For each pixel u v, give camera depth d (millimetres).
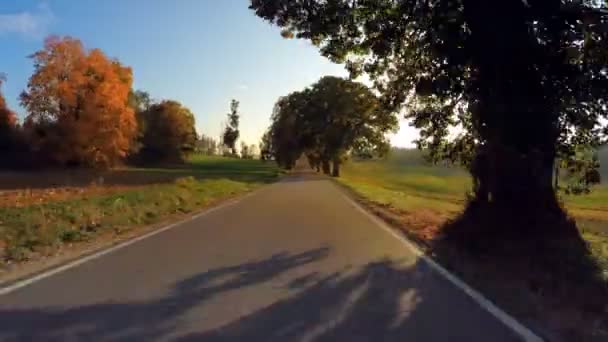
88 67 49094
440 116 14930
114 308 6016
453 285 7477
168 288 7039
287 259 9430
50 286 7090
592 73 9430
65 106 48750
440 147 15656
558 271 7922
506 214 10281
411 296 6816
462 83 11391
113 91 49531
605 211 37156
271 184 47531
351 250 10648
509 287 7238
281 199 27203
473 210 11594
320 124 70438
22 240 10477
